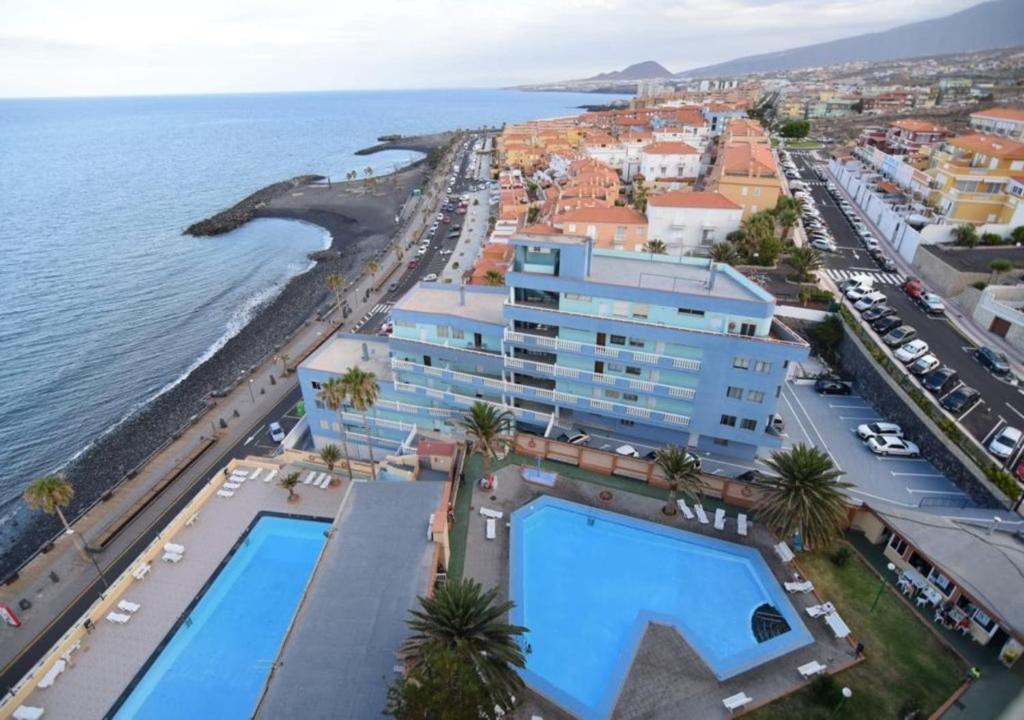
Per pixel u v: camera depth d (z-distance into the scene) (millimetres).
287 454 53156
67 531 51562
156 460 62781
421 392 55719
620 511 43906
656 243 91562
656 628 34594
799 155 167250
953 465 46969
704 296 46281
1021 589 33406
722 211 95938
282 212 184000
